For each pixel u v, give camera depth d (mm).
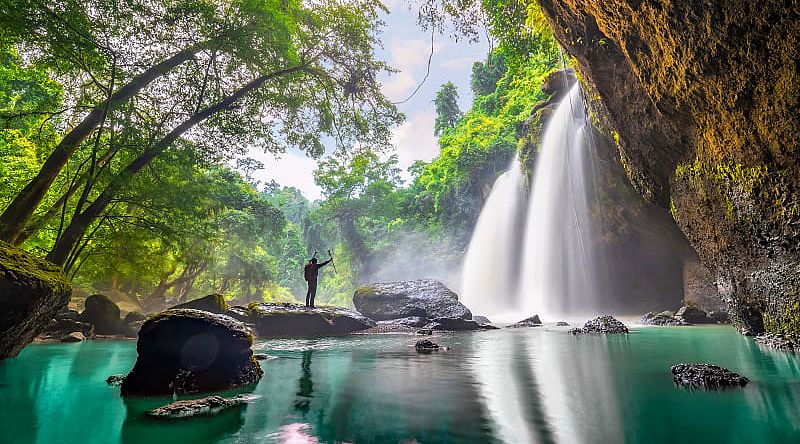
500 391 3396
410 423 2533
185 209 11797
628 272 19953
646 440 2141
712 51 5523
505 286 28766
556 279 22484
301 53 15805
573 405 2906
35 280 4902
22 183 12695
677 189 8602
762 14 4676
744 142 5789
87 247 13016
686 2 5453
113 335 11672
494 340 8102
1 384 4070
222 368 3842
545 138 23641
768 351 5566
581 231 20953
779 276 5879
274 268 45188
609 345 6781
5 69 14164
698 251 8570
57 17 8586
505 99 43656
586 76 10484
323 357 5871
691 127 7109
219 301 11938
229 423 2588
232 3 11922
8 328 4785
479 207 39906
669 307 19156
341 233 51688
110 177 9836
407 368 4699
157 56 10648
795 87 4660
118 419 2736
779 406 2762
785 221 5445
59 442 2277
